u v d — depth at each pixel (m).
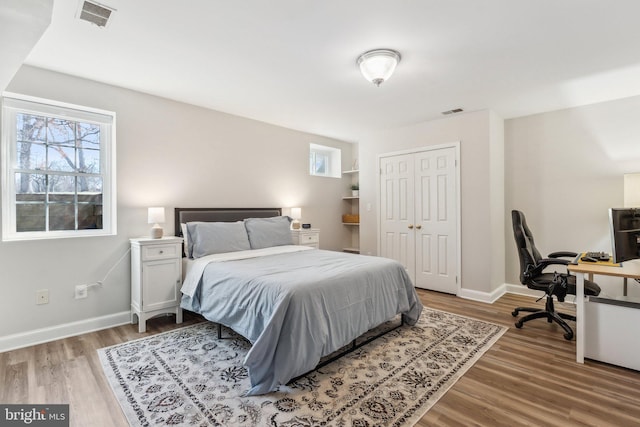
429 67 2.65
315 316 2.04
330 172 5.72
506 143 4.16
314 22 2.02
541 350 2.47
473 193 3.88
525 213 4.03
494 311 3.43
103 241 2.99
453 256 4.07
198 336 2.75
